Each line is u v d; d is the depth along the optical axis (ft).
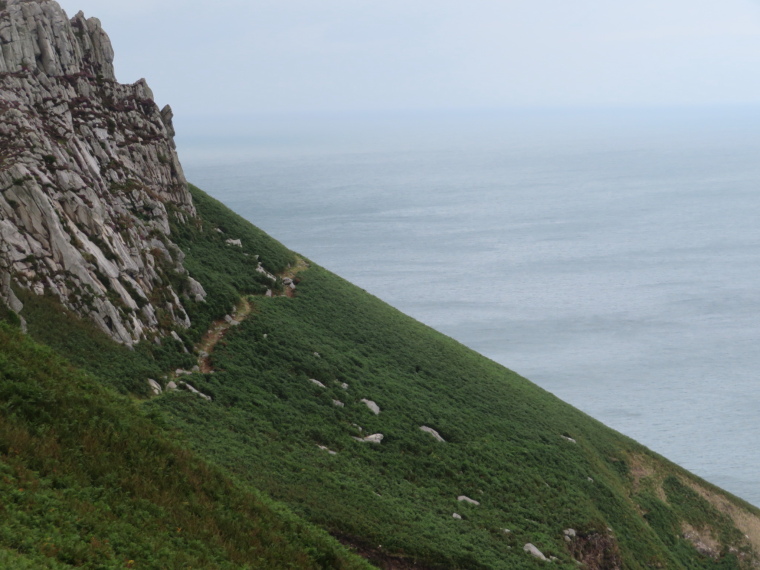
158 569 90.48
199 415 173.88
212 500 119.96
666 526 237.86
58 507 91.20
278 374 215.72
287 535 123.34
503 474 208.03
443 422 227.61
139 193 252.62
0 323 136.98
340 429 199.82
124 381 171.73
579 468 234.38
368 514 157.38
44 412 109.70
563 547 183.11
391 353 272.72
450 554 154.30
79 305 180.75
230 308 239.91
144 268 214.90
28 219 183.01
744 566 236.22
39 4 254.27
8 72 235.61
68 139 227.81
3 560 72.54
